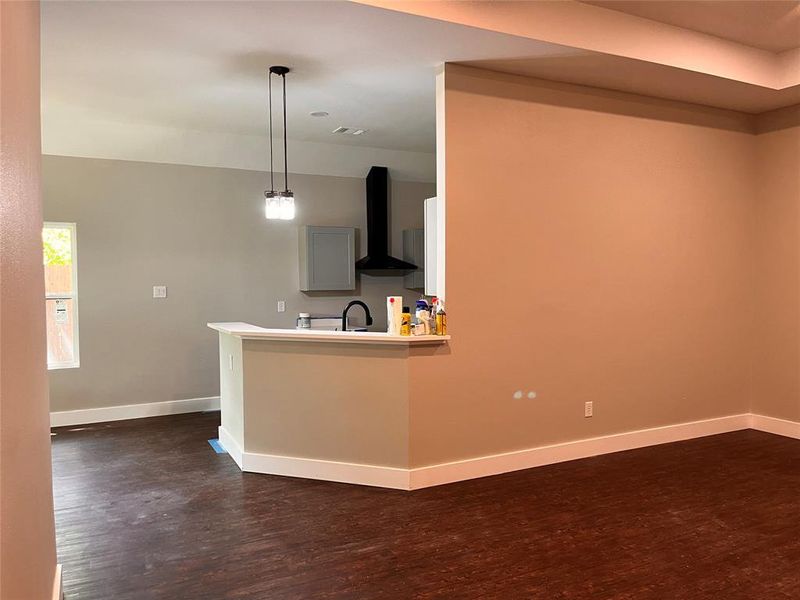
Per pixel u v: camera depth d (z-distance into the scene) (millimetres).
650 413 4586
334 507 3369
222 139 5797
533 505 3387
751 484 3719
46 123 5062
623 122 4348
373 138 5977
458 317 3770
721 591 2480
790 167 4785
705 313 4832
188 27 3143
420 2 2963
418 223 7121
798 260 4762
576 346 4234
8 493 1184
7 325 1216
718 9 3510
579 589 2496
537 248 4043
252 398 3988
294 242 6410
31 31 1906
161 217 5746
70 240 5477
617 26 3531
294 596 2447
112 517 3254
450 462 3777
